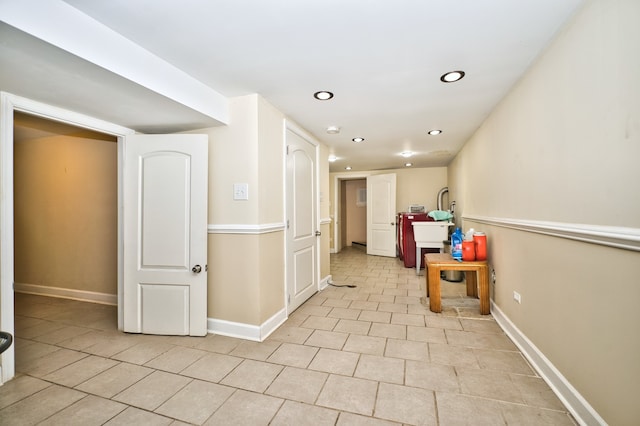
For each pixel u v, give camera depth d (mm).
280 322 2742
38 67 1507
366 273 4957
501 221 2570
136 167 2518
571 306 1548
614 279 1232
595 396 1352
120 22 1493
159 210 2498
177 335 2494
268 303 2557
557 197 1676
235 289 2479
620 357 1197
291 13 1437
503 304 2615
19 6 1183
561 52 1611
